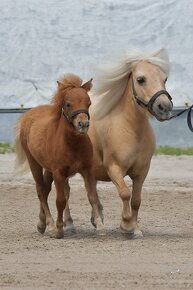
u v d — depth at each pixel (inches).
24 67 1417.3
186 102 1342.3
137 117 568.7
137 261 485.1
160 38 1430.9
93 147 591.8
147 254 509.4
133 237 577.6
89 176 577.9
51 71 1412.4
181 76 1392.7
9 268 466.3
